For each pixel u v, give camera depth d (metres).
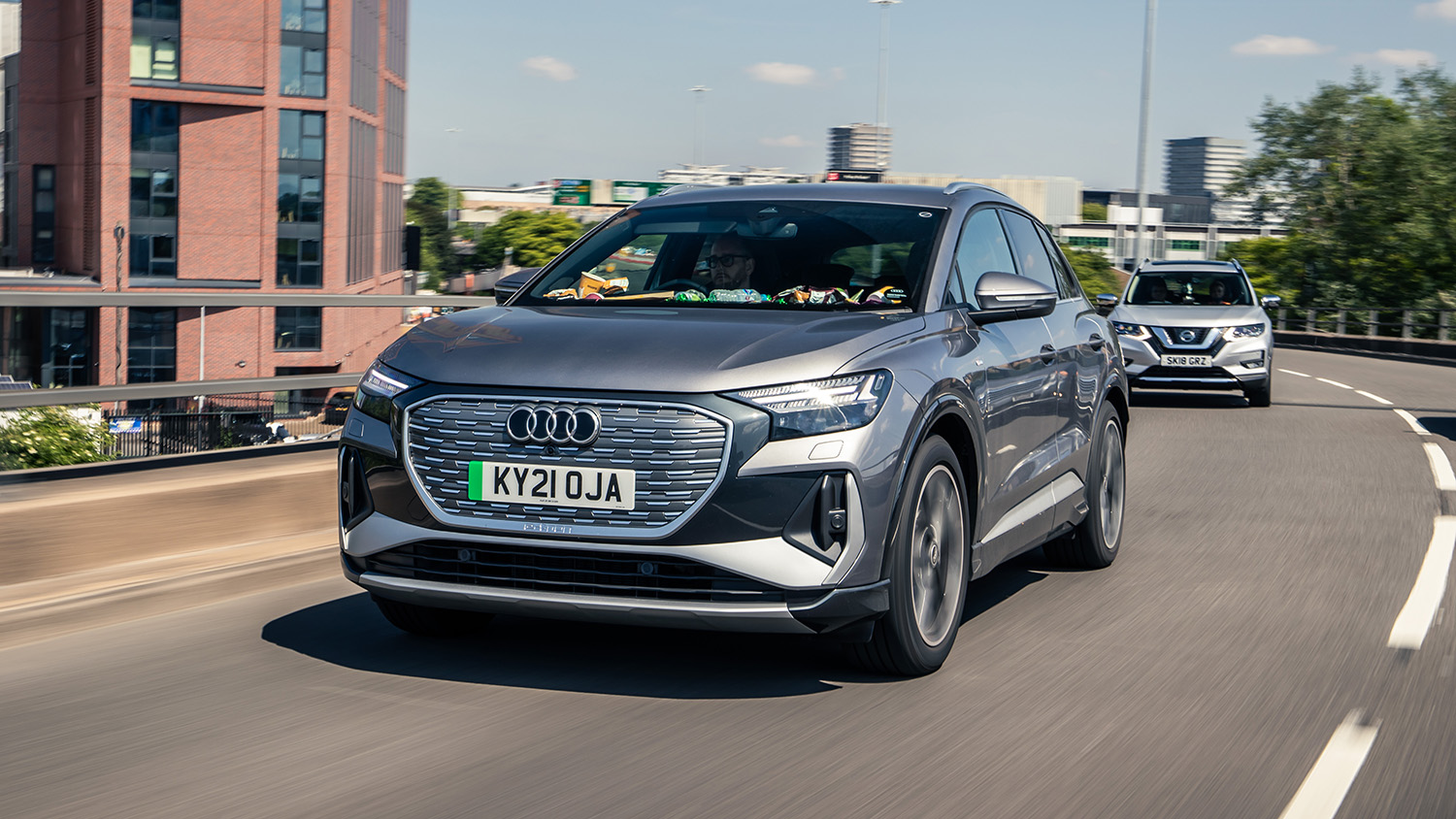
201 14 56.41
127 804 3.35
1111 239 102.25
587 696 4.33
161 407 7.03
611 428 4.07
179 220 57.16
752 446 4.03
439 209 158.38
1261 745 3.95
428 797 3.42
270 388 7.52
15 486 5.88
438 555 4.29
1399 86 48.59
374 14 67.12
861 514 4.14
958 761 3.76
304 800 3.39
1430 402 18.17
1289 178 49.84
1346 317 37.72
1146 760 3.80
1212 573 6.59
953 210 5.45
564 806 3.36
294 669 4.62
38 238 63.53
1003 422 5.15
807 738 3.93
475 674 4.56
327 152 58.91
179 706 4.18
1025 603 5.87
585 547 4.07
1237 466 11.02
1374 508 8.80
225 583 5.74
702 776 3.59
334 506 6.82
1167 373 16.44
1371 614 5.71
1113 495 6.84
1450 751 3.92
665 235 5.48
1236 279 17.52
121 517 5.73
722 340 4.28
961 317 5.05
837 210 5.45
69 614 5.15
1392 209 48.31
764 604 4.06
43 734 3.91
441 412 4.24
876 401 4.22
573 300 5.20
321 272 59.44
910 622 4.43
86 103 58.12
